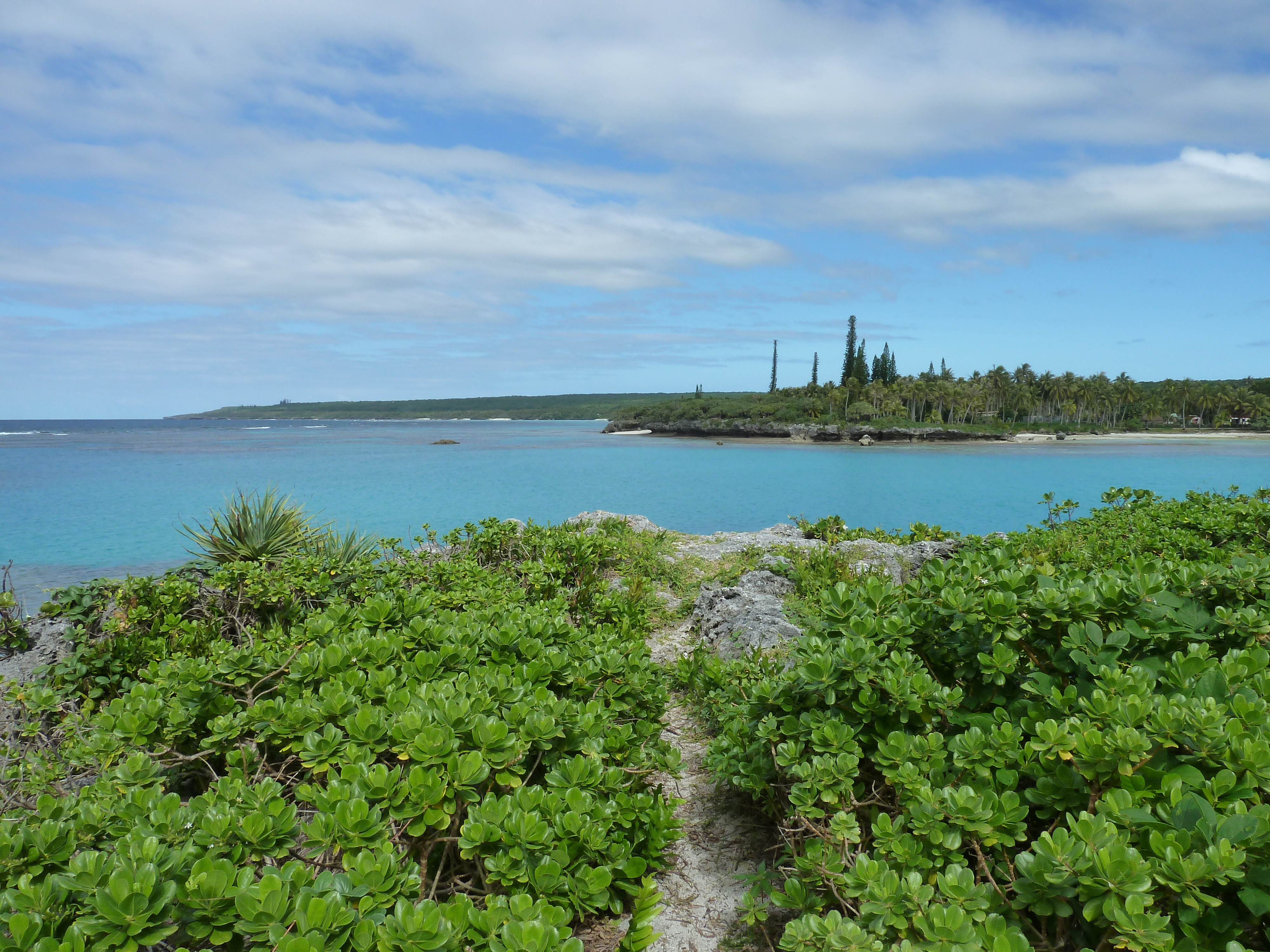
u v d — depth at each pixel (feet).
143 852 6.79
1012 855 8.04
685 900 10.30
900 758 8.55
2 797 11.88
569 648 13.66
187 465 150.61
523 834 7.91
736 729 12.20
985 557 11.52
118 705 10.71
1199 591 10.81
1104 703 7.70
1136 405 479.00
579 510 82.33
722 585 27.63
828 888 8.41
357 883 6.84
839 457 207.00
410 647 13.02
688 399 466.70
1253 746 6.82
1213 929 5.94
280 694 12.17
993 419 476.13
